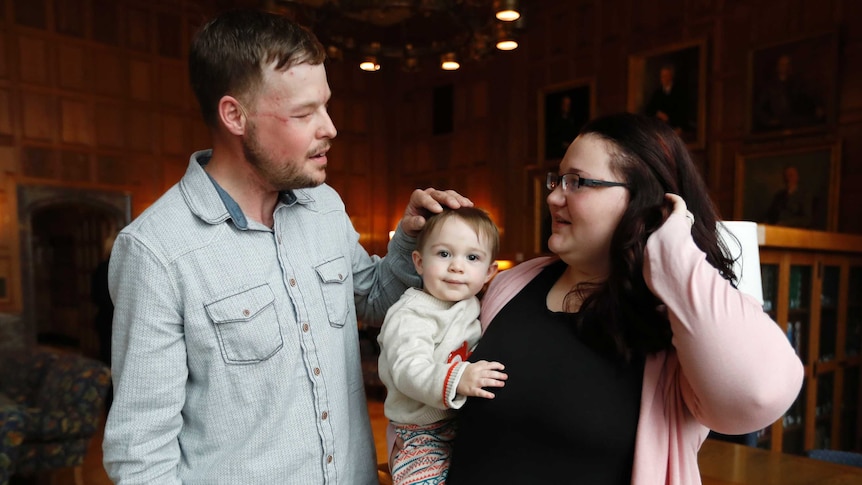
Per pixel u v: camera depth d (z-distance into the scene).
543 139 8.58
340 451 1.31
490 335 1.30
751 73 6.48
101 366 3.85
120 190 7.97
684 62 7.09
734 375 0.89
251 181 1.25
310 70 1.17
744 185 6.55
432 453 1.32
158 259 1.13
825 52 5.91
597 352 1.14
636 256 1.04
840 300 3.88
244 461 1.18
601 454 1.08
